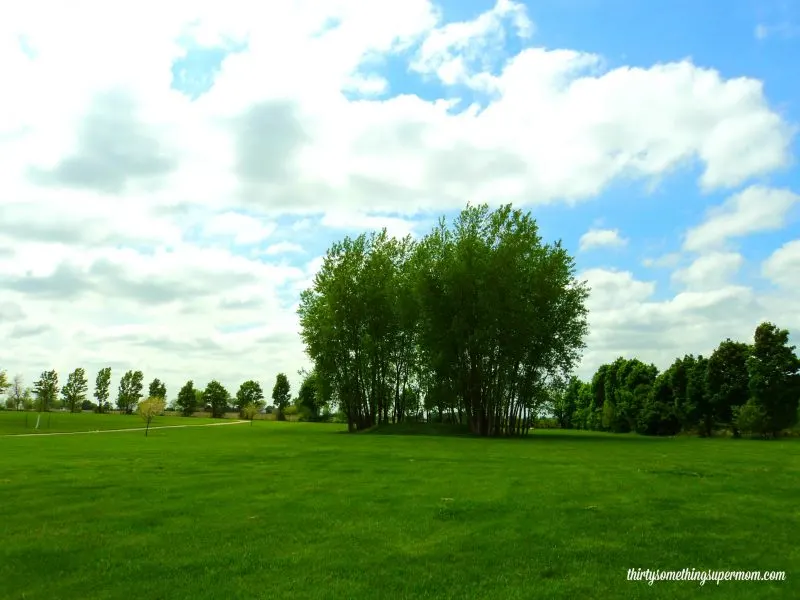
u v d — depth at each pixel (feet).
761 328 228.84
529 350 208.03
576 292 211.61
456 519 48.21
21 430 252.62
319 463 90.07
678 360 276.41
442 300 209.97
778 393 222.89
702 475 74.43
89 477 73.26
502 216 208.44
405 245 256.32
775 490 62.39
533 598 31.17
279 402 547.90
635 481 68.64
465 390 214.69
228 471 79.51
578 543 41.11
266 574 34.83
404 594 31.71
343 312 246.88
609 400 345.72
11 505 54.85
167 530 45.11
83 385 542.57
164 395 609.83
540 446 135.33
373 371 251.60
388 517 48.96
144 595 31.86
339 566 36.17
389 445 136.46
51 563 37.35
